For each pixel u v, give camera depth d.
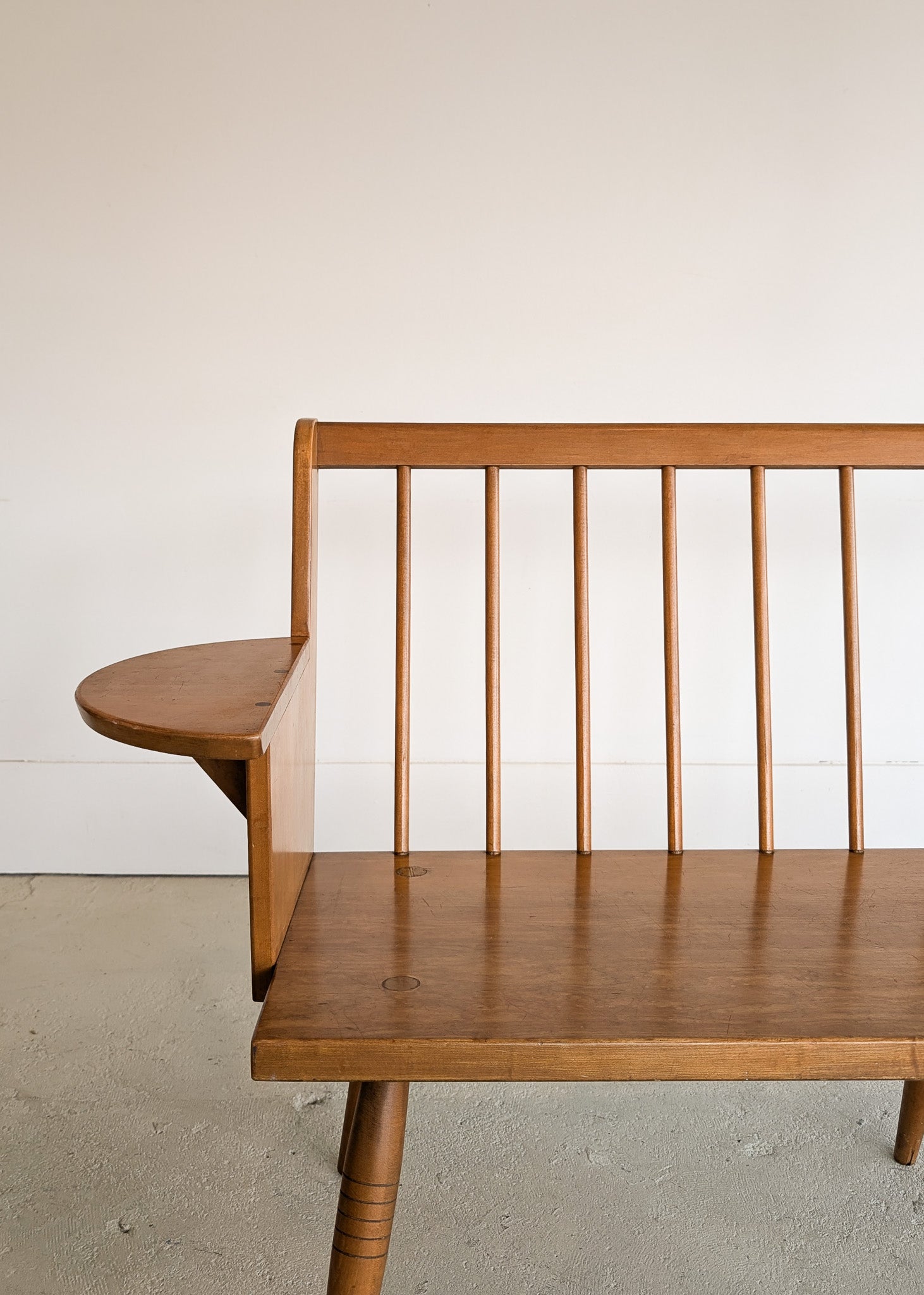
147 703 0.63
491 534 0.96
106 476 1.82
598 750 1.87
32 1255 0.92
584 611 0.96
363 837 1.88
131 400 1.81
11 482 1.82
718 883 0.85
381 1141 0.61
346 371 1.80
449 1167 1.07
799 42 1.75
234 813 1.88
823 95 1.75
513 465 0.96
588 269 1.78
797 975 0.65
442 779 1.87
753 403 1.81
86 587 1.84
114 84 1.75
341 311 1.79
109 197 1.77
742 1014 0.59
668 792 0.96
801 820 1.88
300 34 1.74
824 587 1.84
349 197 1.77
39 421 1.81
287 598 1.84
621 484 1.82
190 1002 1.41
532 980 0.64
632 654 1.86
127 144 1.76
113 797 1.88
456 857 0.92
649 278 1.78
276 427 1.81
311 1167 1.06
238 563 1.84
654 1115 1.18
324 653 1.85
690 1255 0.93
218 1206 1.00
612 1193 1.02
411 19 1.74
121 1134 1.11
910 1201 1.01
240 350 1.80
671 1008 0.60
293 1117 1.16
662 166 1.77
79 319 1.79
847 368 1.80
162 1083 1.21
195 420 1.81
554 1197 1.02
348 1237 0.61
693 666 1.86
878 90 1.75
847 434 0.97
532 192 1.77
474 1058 0.56
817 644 1.85
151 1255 0.92
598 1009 0.60
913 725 1.87
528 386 1.80
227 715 0.59
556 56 1.75
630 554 1.84
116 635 1.85
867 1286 0.89
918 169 1.77
